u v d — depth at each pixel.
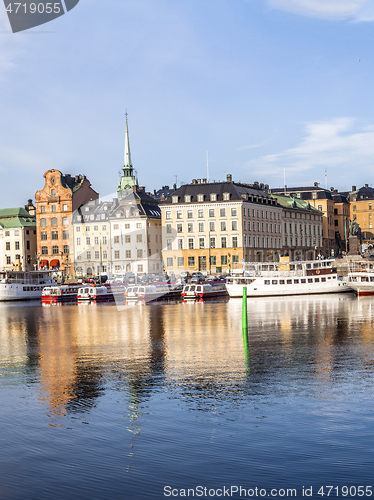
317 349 39.00
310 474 17.28
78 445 19.92
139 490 16.41
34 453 19.20
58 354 40.12
